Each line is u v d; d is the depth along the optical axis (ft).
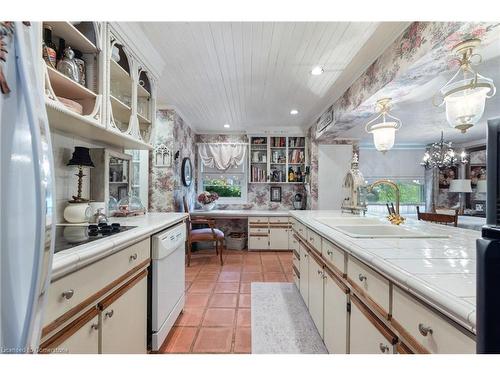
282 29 6.15
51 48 4.32
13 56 1.86
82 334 3.18
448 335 2.23
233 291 9.37
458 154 17.47
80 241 3.68
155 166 12.31
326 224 6.59
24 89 1.88
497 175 1.57
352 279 4.26
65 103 4.31
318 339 6.31
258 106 12.16
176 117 12.73
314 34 6.27
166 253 5.86
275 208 17.38
